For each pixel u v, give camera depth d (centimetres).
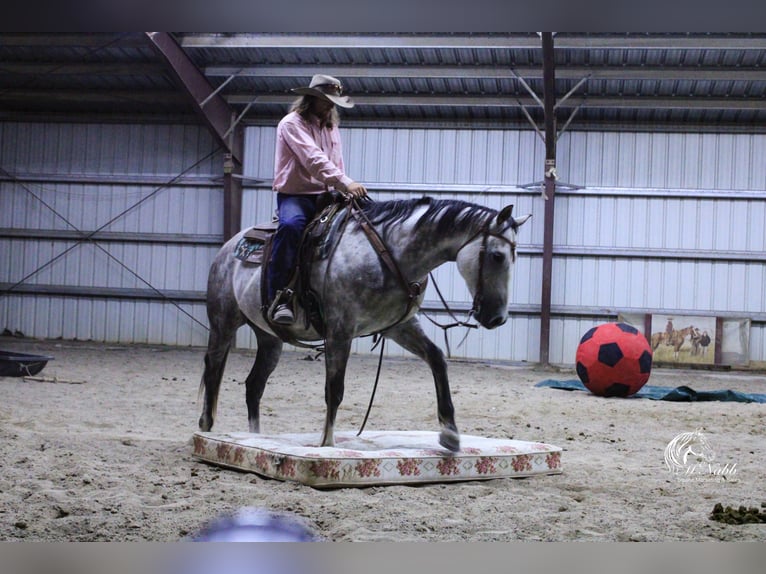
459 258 509
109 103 1794
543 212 1705
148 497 463
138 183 1817
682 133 1680
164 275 1811
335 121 576
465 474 529
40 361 1116
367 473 500
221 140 1723
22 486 479
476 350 1716
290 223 543
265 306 557
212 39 1567
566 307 1692
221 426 782
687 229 1678
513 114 1714
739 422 909
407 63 1611
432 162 1739
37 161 1845
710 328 1645
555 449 569
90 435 679
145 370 1320
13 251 1839
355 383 1234
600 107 1650
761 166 1662
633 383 1128
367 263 517
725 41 1473
